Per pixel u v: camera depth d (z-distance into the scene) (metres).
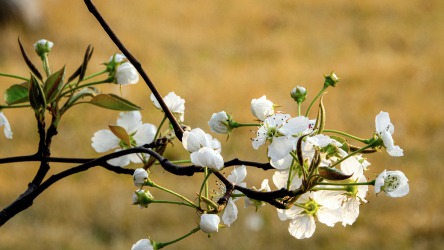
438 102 14.37
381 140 2.04
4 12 17.12
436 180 10.79
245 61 17.50
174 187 9.94
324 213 2.12
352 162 2.06
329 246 8.80
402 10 21.05
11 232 8.87
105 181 10.27
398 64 16.48
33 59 16.20
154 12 19.91
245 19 20.14
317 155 1.88
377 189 1.93
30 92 2.21
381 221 9.38
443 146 12.11
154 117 13.42
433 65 16.45
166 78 15.16
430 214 9.54
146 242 2.05
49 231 8.93
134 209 9.51
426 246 9.04
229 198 1.95
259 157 11.52
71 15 18.30
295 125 1.97
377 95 14.65
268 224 9.06
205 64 16.89
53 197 9.72
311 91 14.82
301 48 18.44
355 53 18.09
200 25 19.67
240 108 13.88
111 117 12.70
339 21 20.47
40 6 17.97
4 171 10.57
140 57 17.00
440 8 21.11
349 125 13.45
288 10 20.98
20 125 12.06
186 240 8.80
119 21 18.89
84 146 11.92
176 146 11.03
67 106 2.30
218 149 2.12
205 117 13.59
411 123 13.11
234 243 8.69
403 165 11.23
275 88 15.09
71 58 16.28
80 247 8.76
